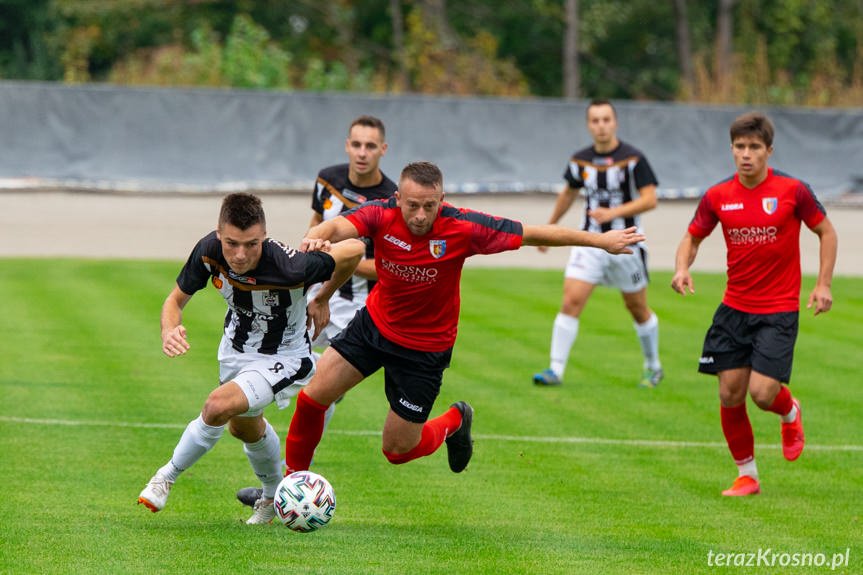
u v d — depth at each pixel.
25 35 116.62
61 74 104.94
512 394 29.19
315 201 23.94
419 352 18.06
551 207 58.59
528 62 115.88
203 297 44.94
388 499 19.48
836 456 23.47
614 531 17.70
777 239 20.48
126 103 56.72
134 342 34.91
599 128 31.16
